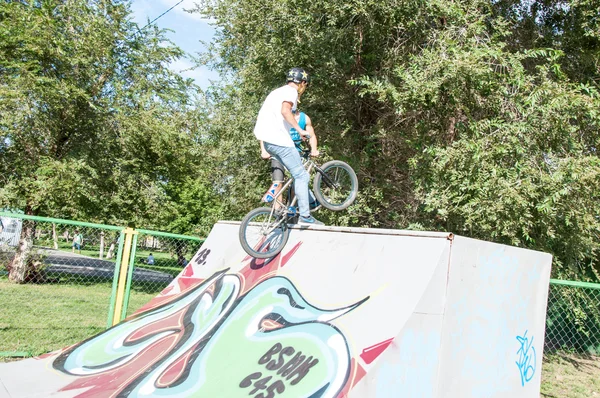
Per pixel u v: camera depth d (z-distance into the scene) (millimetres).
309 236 5020
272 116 4969
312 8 8578
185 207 23188
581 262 8828
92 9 15734
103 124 15219
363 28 8992
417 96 7332
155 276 8031
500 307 4164
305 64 9641
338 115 10195
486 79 7098
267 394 3473
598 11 8609
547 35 9406
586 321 10047
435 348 3512
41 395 4242
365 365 3332
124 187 15789
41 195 13617
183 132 16156
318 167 5293
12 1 14742
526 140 7105
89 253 9430
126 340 5191
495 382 4004
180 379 4004
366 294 3951
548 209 6445
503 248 4273
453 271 3711
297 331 4012
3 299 8531
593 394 7020
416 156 8039
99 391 4176
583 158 6621
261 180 12531
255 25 10086
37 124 13922
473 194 7059
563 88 6988
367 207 9461
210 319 4887
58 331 7594
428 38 8422
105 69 15359
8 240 8430
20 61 13930
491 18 9109
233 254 5996
